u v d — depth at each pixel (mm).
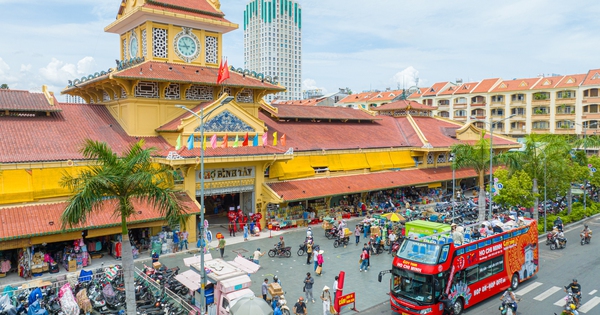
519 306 28219
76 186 22328
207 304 25781
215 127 44062
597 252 40531
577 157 69000
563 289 31109
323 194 49312
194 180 42281
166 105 45812
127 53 52750
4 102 39281
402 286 25781
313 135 58969
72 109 45188
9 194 33562
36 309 23484
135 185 22281
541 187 51188
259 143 47625
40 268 32312
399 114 78438
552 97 111500
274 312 24219
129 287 22594
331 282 32250
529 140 50594
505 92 119125
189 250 39312
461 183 75000
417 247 25734
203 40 51656
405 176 61000
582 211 55312
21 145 36375
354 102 155625
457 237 27062
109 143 41125
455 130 74812
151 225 36875
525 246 32188
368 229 45562
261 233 45875
